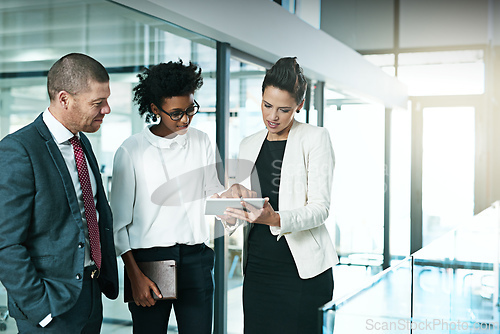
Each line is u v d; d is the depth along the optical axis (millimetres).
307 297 2258
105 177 2506
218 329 3496
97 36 2457
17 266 1649
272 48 3994
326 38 5211
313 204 2193
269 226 2291
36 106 2102
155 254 2256
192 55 3258
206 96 3441
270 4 3980
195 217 2361
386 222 7391
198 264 2365
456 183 8109
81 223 1820
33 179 1710
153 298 2180
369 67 6547
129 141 2285
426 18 8336
